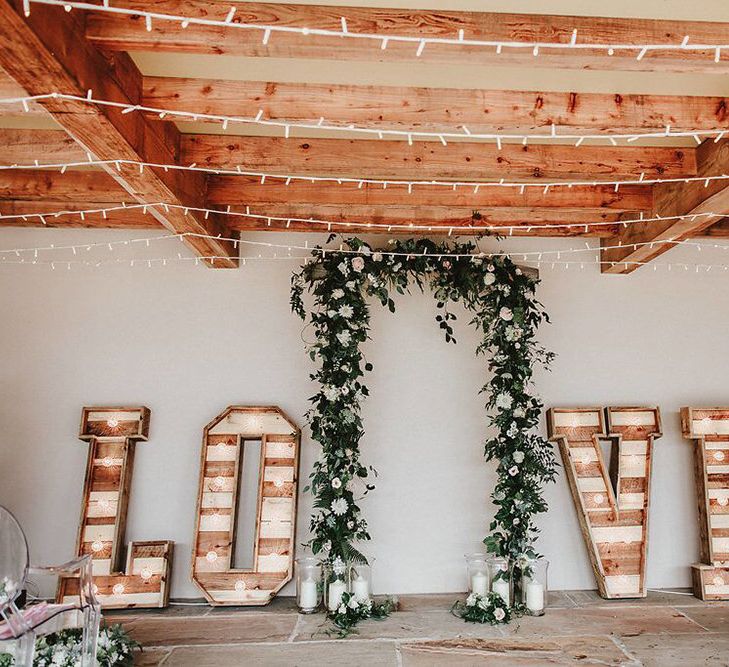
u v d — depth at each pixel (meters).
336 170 3.28
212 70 2.69
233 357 4.51
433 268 4.41
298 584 3.94
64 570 2.65
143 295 4.55
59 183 3.66
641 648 3.29
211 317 4.55
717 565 4.21
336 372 4.11
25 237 4.55
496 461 4.46
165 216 3.50
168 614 3.88
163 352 4.50
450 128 2.75
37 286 4.52
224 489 4.22
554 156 3.32
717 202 3.27
